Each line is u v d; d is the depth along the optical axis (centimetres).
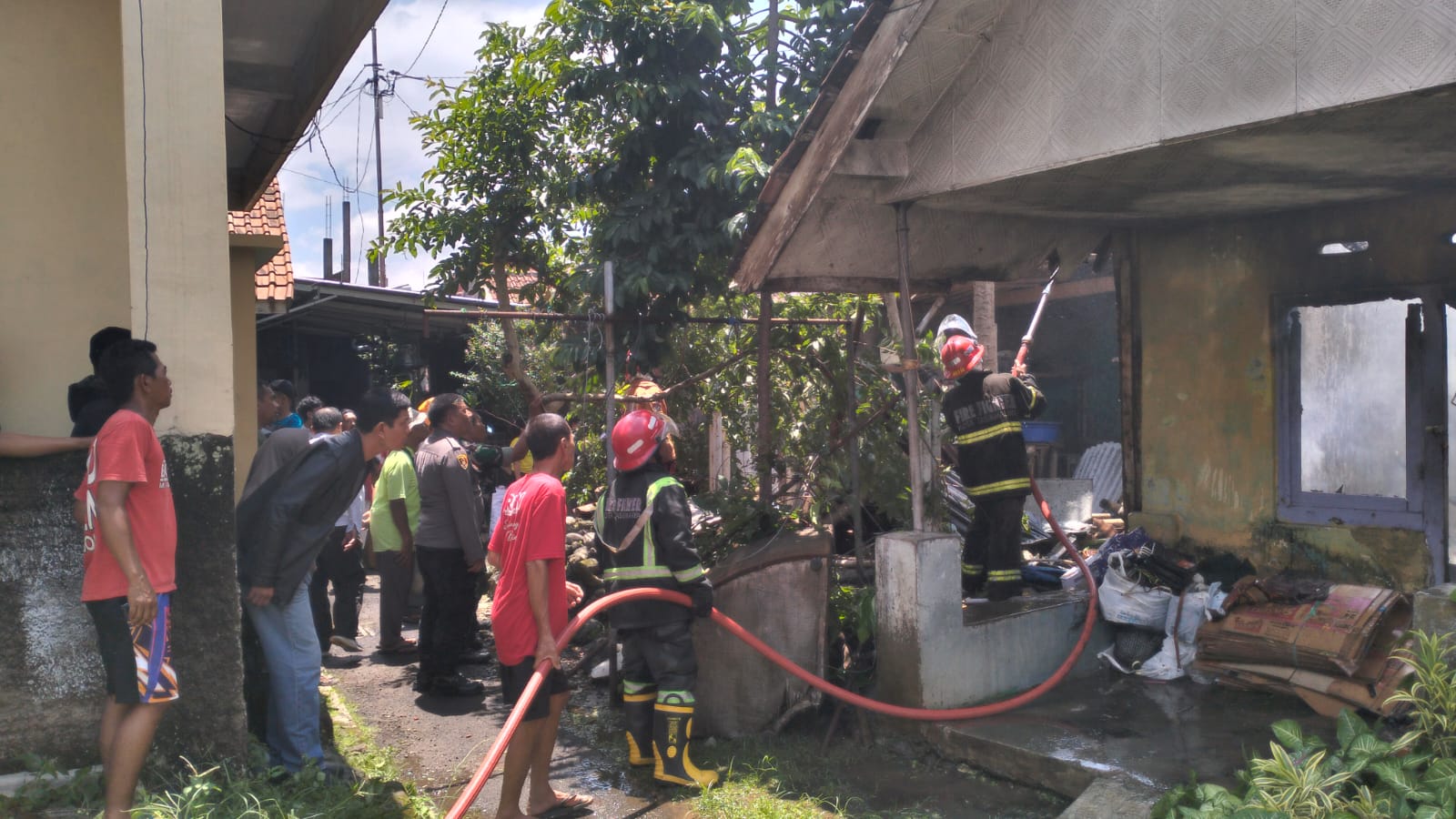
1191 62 374
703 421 806
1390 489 528
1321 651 470
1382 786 339
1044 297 655
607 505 486
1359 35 329
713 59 772
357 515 748
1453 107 339
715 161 745
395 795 440
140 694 339
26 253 423
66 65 429
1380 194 507
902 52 436
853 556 671
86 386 391
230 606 395
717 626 532
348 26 514
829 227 534
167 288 385
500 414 1373
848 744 508
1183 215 574
